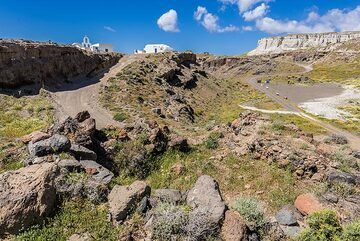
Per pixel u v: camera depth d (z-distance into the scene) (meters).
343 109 92.06
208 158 21.44
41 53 58.97
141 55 105.75
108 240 11.20
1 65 48.31
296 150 20.66
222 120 64.62
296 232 13.30
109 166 19.19
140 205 12.62
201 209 12.12
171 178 19.14
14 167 16.08
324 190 16.89
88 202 12.86
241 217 12.02
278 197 16.72
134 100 56.38
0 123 33.72
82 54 73.94
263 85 146.75
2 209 10.88
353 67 193.00
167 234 11.38
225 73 198.12
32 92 49.75
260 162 20.50
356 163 21.61
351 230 11.63
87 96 54.19
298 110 90.38
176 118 54.28
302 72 196.12
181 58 122.38
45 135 18.33
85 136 19.31
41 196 11.65
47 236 11.08
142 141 21.31
